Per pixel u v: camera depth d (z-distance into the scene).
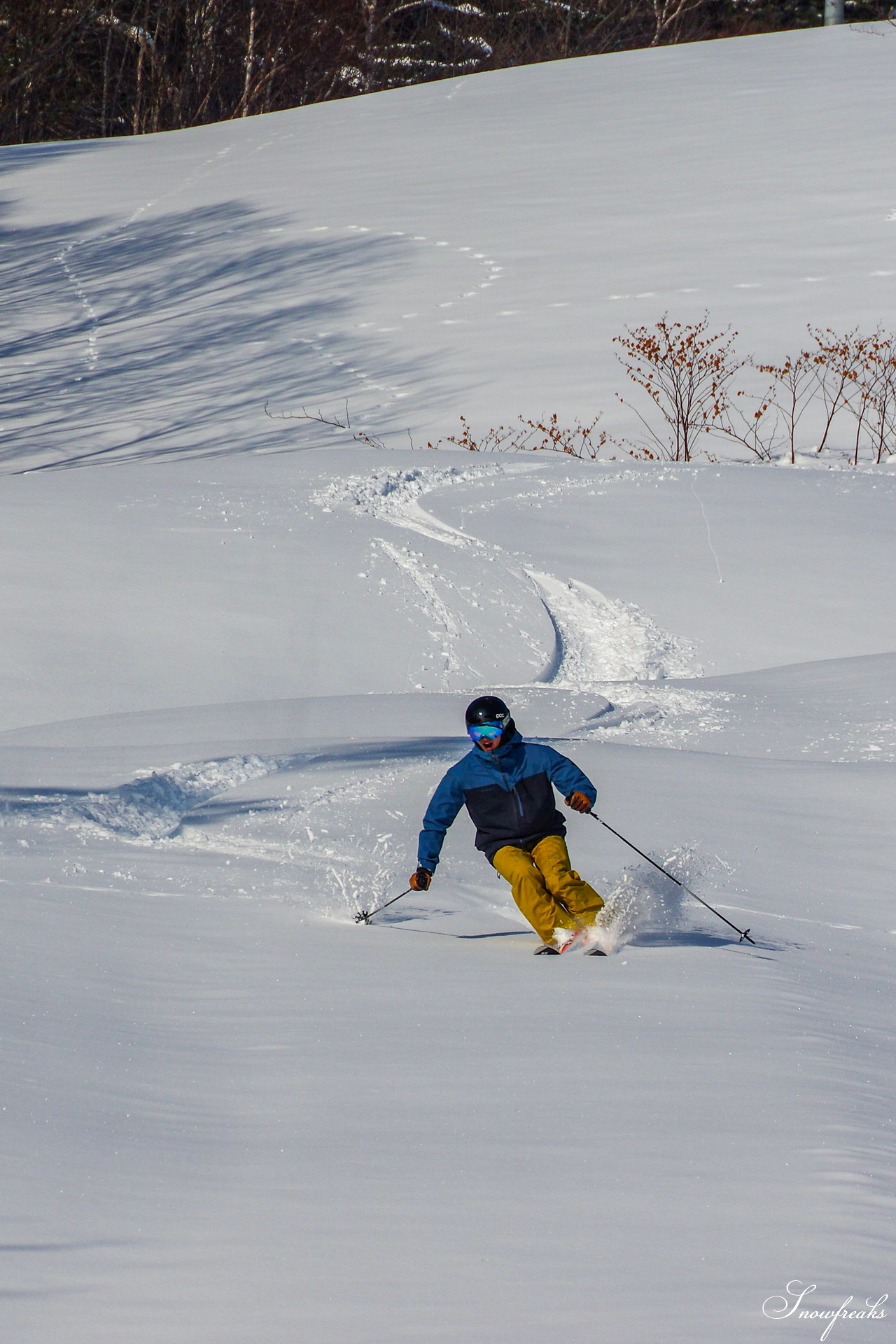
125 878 22.03
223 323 117.81
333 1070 13.31
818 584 56.50
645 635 52.16
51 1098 11.92
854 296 104.25
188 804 29.19
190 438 95.75
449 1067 13.47
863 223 116.06
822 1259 9.27
